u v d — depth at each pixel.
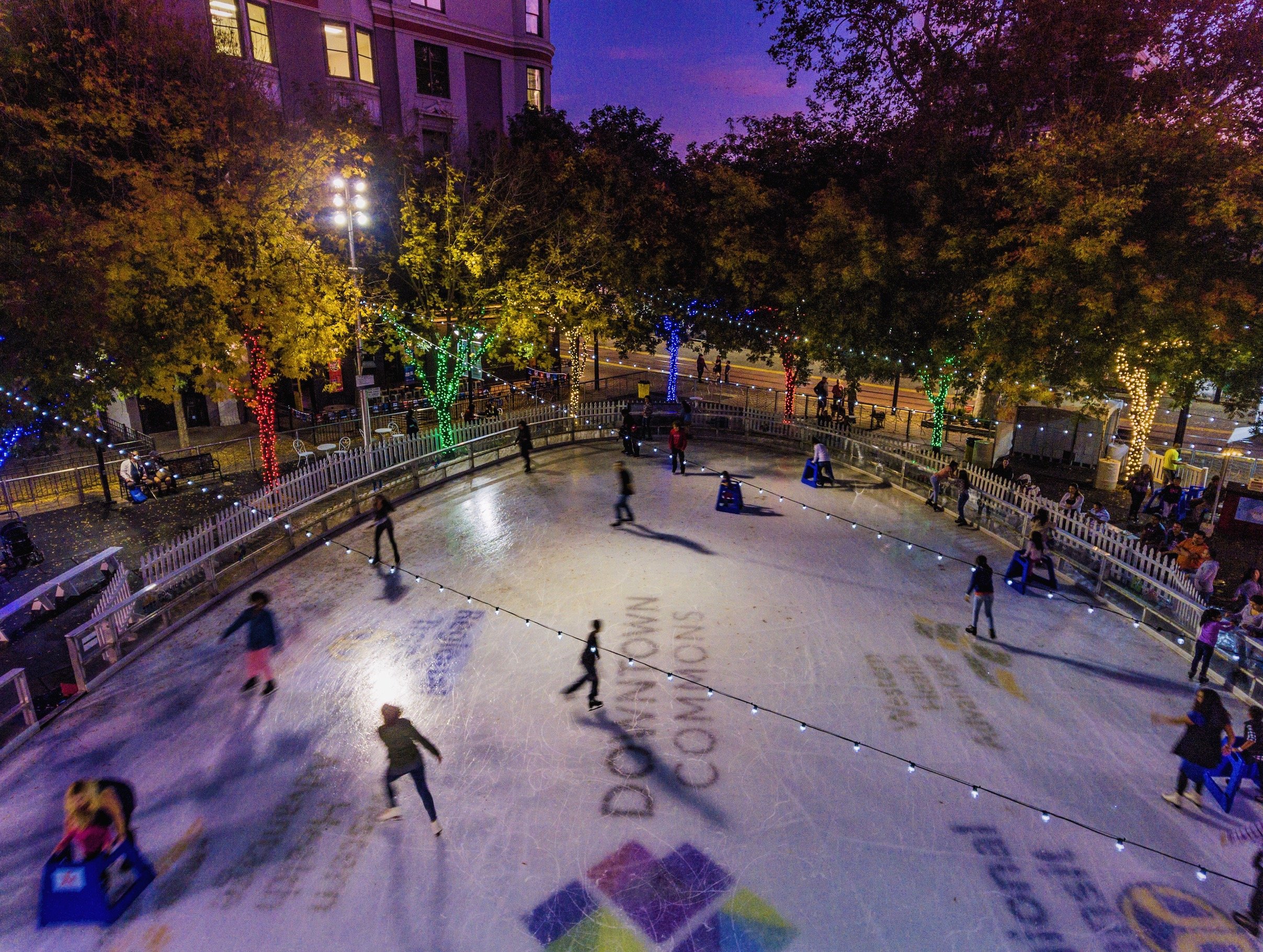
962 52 18.95
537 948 6.31
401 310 20.55
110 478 20.31
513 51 31.92
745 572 14.30
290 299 16.31
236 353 16.94
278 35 24.91
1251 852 7.50
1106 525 14.33
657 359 46.38
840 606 12.91
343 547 15.32
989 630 11.82
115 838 6.54
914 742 9.17
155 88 14.32
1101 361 15.87
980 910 6.76
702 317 24.86
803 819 7.86
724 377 37.59
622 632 11.87
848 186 21.08
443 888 6.92
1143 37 16.53
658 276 23.47
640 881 7.02
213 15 22.94
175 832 7.52
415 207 19.62
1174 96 16.53
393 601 12.86
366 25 27.06
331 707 9.72
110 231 12.23
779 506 18.48
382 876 7.05
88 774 8.30
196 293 14.64
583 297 22.27
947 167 18.16
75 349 11.89
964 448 26.05
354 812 7.87
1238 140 14.20
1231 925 6.64
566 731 9.30
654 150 25.89
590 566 14.48
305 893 6.84
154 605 12.34
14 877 6.92
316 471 16.75
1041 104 18.23
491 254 20.53
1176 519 18.27
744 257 20.36
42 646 11.61
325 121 17.59
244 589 13.23
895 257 17.78
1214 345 15.70
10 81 12.62
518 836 7.57
